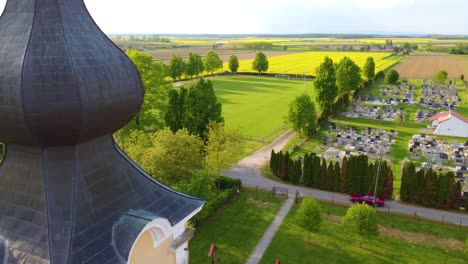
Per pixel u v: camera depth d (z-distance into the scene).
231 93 112.62
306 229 34.03
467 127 67.50
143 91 10.63
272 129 73.38
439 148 59.47
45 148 9.23
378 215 39.88
